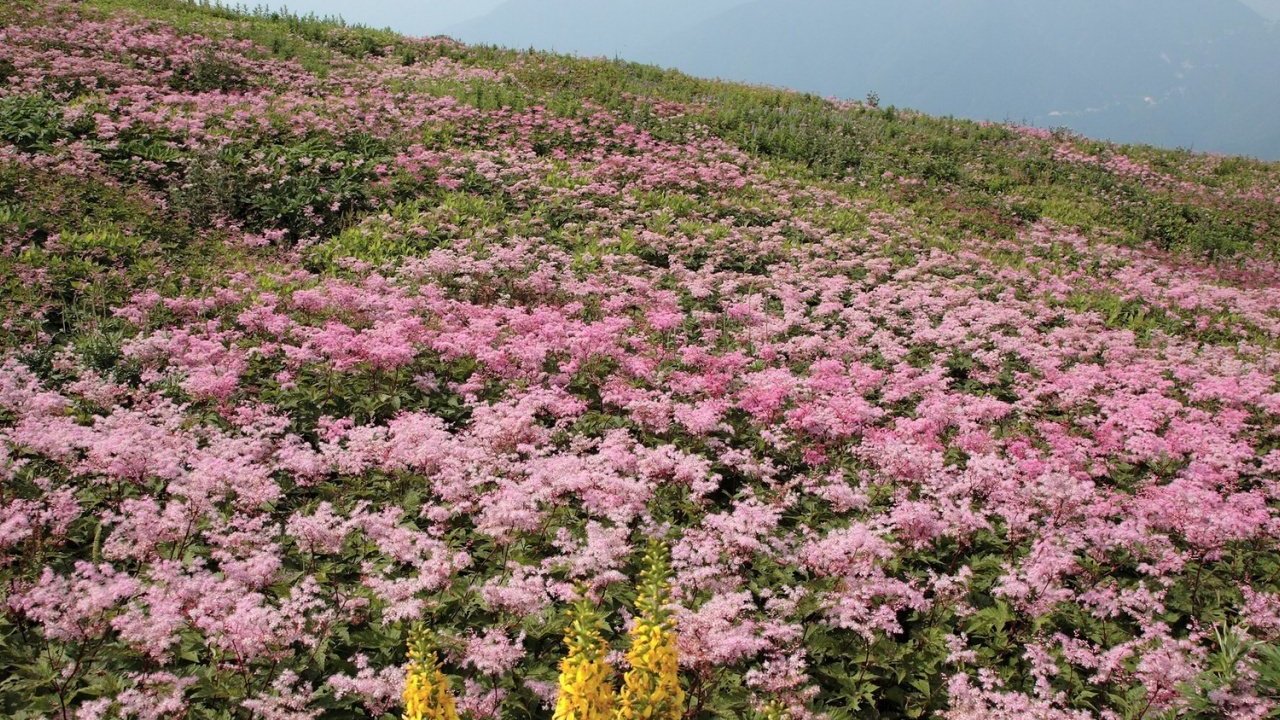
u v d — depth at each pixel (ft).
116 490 30.30
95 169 61.21
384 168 72.64
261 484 29.63
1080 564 30.86
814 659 25.27
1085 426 44.32
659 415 38.47
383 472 33.65
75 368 38.45
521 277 56.34
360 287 52.70
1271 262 89.40
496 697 21.81
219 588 23.21
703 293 56.65
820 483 35.55
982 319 57.47
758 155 100.94
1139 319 65.41
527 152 84.79
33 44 83.92
